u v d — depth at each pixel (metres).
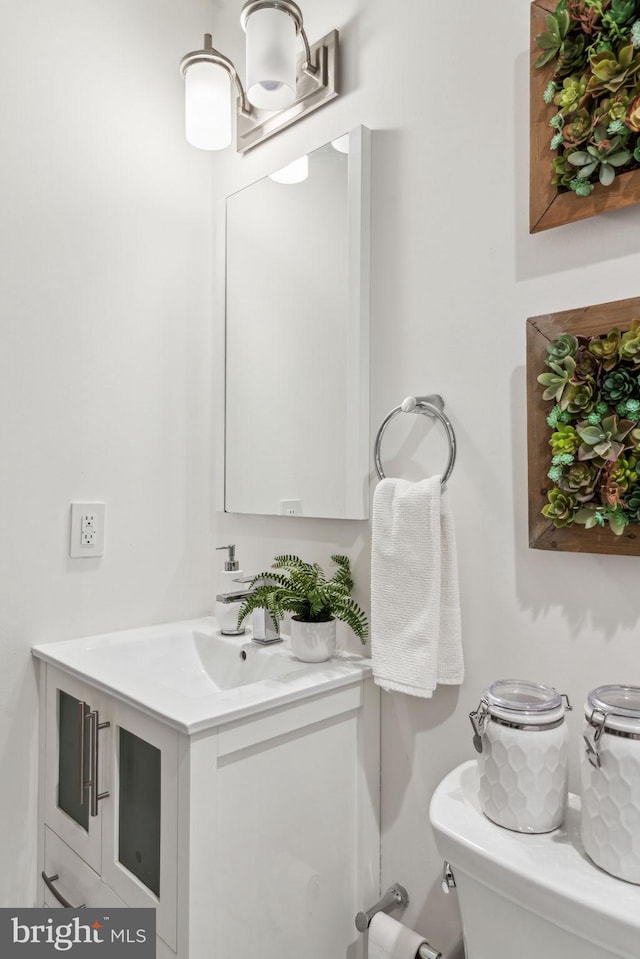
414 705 1.13
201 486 1.59
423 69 1.15
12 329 1.26
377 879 1.18
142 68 1.49
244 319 1.50
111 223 1.42
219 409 1.57
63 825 1.19
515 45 1.02
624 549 0.84
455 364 1.09
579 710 0.91
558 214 0.92
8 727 1.25
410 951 1.01
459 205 1.09
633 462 0.82
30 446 1.29
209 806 0.89
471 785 0.90
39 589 1.30
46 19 1.33
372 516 1.11
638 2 0.83
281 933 1.00
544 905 0.68
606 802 0.69
